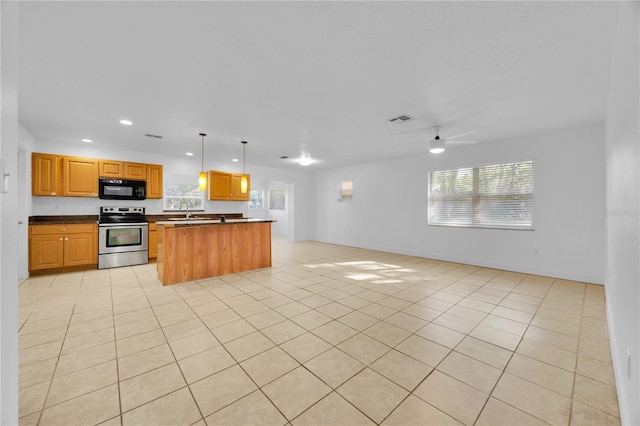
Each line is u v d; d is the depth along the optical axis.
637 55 1.10
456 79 2.58
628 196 1.41
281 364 1.93
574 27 1.83
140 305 3.05
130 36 1.93
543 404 1.55
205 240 4.22
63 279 4.11
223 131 4.20
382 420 1.43
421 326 2.53
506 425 1.40
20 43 1.99
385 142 4.89
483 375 1.81
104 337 2.31
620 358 1.60
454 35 1.94
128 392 1.64
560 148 4.12
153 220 5.43
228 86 2.71
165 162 5.91
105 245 4.83
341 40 2.00
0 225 0.87
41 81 2.58
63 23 1.78
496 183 4.84
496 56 2.19
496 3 1.63
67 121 3.70
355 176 7.43
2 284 0.89
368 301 3.18
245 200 6.65
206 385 1.71
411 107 3.25
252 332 2.41
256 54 2.17
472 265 5.10
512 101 3.06
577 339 2.29
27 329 2.45
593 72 2.42
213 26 1.84
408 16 1.75
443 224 5.61
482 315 2.78
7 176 0.92
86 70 2.39
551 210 4.22
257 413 1.48
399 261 5.50
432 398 1.60
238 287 3.73
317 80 2.60
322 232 8.56
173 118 3.60
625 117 1.49
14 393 0.98
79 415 1.46
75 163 4.75
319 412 1.49
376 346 2.18
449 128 4.06
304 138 4.60
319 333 2.39
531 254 4.44
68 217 4.89
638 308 1.07
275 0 1.60
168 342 2.23
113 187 5.10
